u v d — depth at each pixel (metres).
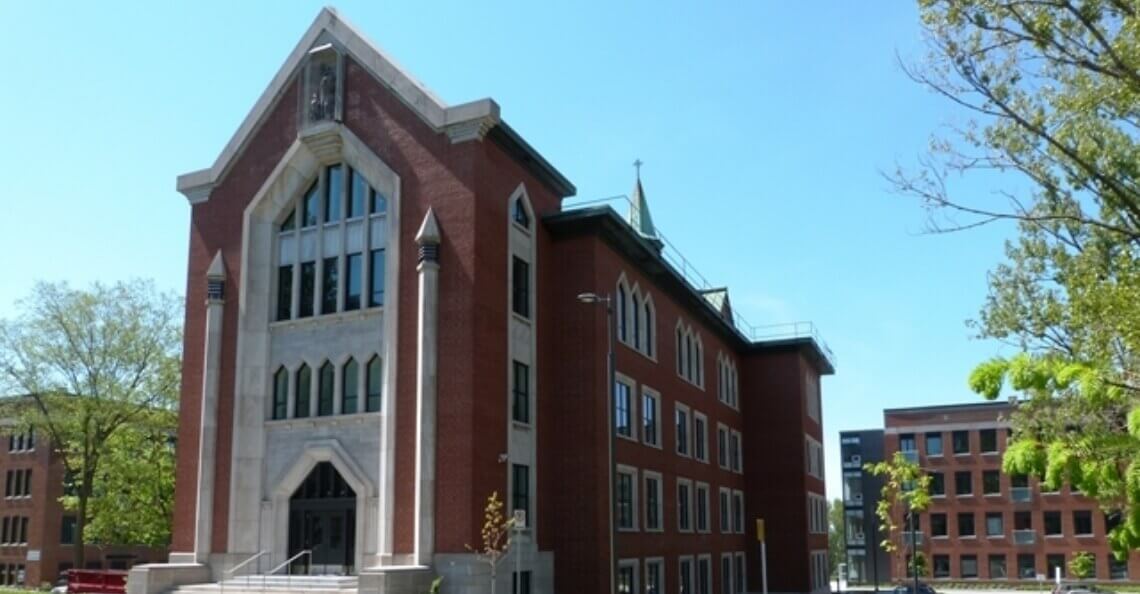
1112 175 16.77
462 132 33.38
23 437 77.50
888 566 96.12
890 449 93.06
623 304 41.12
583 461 35.69
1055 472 9.57
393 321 33.25
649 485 42.41
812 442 63.38
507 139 34.78
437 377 31.98
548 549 35.00
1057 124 16.86
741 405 61.03
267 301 36.44
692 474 48.50
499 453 32.56
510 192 35.41
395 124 34.78
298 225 36.88
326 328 35.16
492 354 32.88
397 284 33.50
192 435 36.75
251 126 37.81
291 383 35.34
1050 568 85.50
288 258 36.84
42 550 74.12
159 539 56.75
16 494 76.88
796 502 58.59
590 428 35.84
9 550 75.88
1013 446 10.06
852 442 101.06
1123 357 12.61
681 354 49.28
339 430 33.94
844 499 99.94
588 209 36.97
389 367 32.94
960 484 90.06
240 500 34.88
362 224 35.28
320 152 36.31
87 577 45.03
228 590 31.84
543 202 37.91
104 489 57.41
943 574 88.88
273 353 36.09
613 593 28.33
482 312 32.47
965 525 89.19
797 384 60.25
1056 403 19.08
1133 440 9.52
